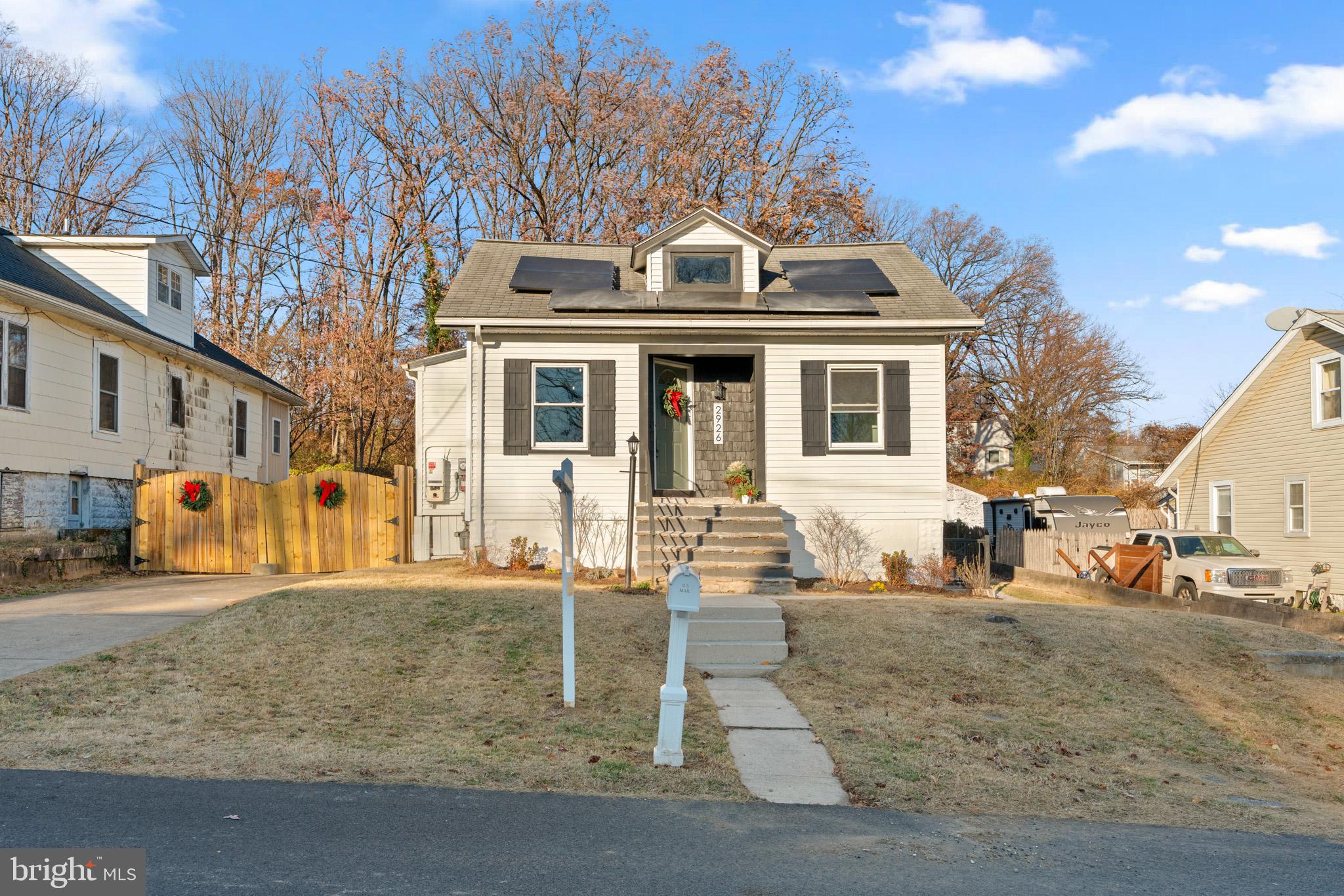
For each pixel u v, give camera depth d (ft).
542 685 28.55
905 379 51.65
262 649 30.42
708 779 22.02
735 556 46.16
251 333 118.62
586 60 115.24
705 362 53.88
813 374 51.44
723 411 53.62
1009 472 170.50
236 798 18.67
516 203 117.19
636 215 108.99
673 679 23.07
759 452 51.01
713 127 112.68
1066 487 155.33
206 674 28.04
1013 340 164.76
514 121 114.52
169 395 66.54
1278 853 18.98
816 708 28.60
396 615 34.55
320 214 110.63
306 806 18.38
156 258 63.77
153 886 13.83
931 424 51.55
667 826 18.34
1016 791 22.79
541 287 53.62
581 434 50.88
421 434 65.57
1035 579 68.49
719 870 15.85
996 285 163.94
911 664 32.94
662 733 22.97
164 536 56.65
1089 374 160.25
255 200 119.85
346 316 111.14
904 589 48.83
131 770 20.30
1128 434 179.11
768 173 114.42
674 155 110.11
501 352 50.52
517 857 16.02
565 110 114.32
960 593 48.60
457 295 52.70
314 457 122.83
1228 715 30.42
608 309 50.49
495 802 19.42
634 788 21.04
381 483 59.31
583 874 15.28
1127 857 18.10
